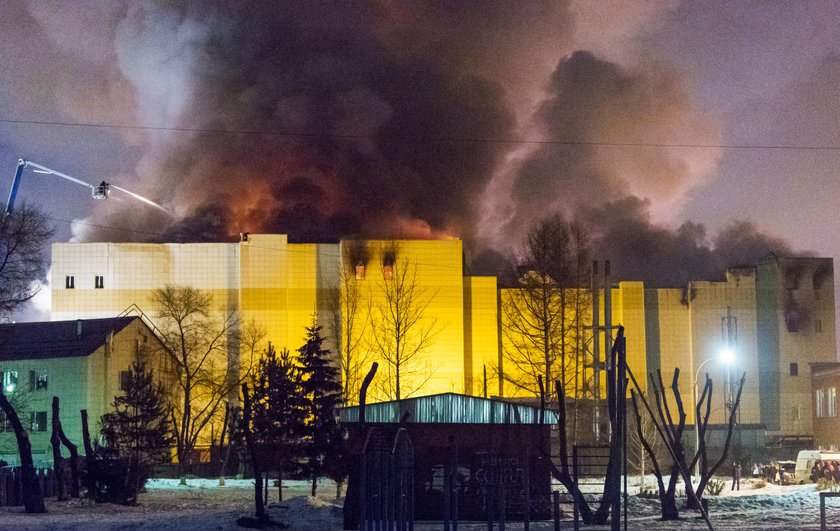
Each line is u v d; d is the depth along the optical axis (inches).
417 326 3442.4
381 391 3336.6
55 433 2039.9
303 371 2230.6
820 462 2546.8
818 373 3531.0
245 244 3575.3
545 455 1470.2
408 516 1246.9
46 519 1638.8
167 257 3609.7
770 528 1379.2
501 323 3533.5
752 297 3705.7
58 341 3120.1
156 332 3528.5
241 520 1485.0
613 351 1451.8
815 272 3718.0
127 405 2175.2
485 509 1525.6
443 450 1536.7
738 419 3415.4
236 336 3516.2
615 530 1318.9
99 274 3597.4
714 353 3641.7
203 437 3412.9
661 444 3095.5
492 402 1566.2
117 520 1604.3
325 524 1513.3
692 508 1678.2
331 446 2113.7
